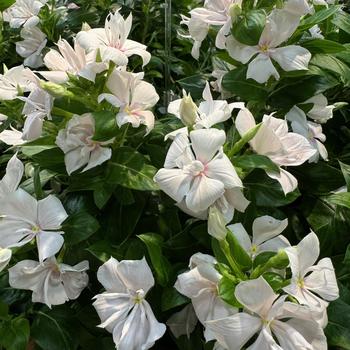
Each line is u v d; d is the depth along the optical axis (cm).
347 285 28
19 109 32
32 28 49
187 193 24
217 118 26
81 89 27
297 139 26
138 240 28
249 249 25
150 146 30
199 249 28
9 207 26
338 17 36
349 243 30
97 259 28
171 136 26
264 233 25
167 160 25
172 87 47
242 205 25
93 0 54
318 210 31
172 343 29
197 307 23
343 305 25
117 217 29
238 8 29
